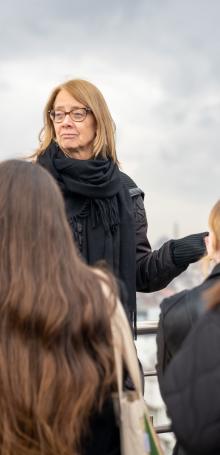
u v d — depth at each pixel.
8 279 1.62
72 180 2.84
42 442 1.59
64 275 1.66
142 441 1.74
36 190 1.72
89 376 1.62
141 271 3.05
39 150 3.04
